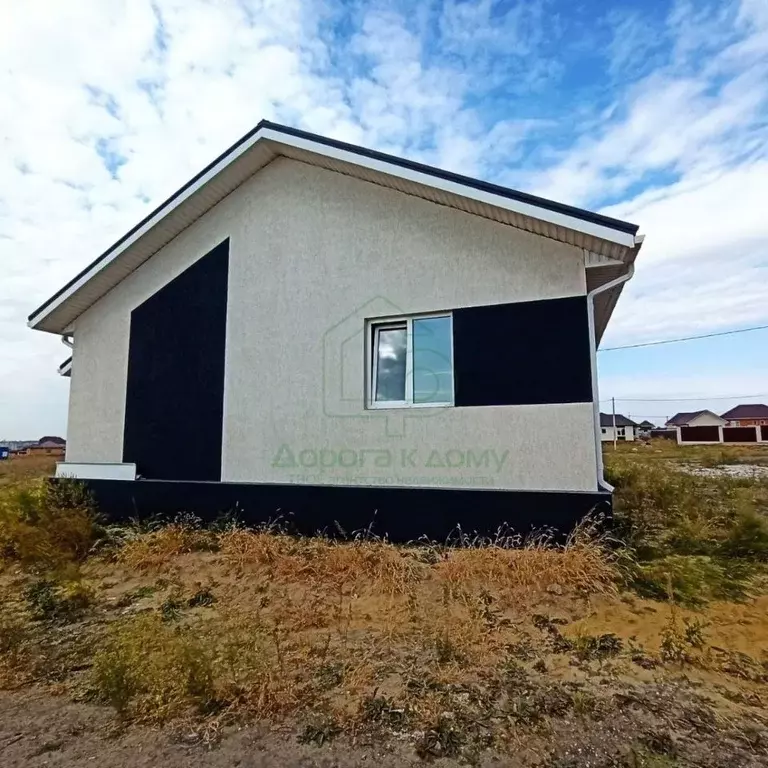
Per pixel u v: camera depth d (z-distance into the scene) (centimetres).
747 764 229
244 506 710
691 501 743
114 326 863
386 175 633
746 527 586
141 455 809
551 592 442
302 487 680
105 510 796
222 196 789
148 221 774
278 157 757
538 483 570
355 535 634
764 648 342
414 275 656
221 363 766
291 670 317
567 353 572
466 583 466
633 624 382
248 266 764
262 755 243
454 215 639
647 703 279
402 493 623
